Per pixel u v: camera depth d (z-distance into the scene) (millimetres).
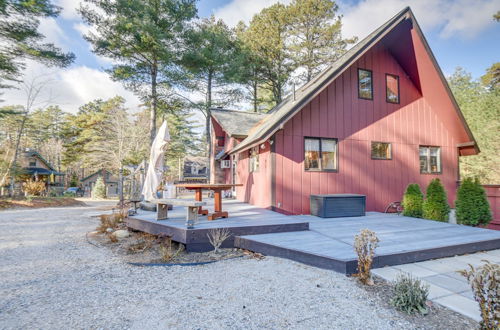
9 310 3016
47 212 13375
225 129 12172
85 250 5812
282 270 4141
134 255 5266
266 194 8914
